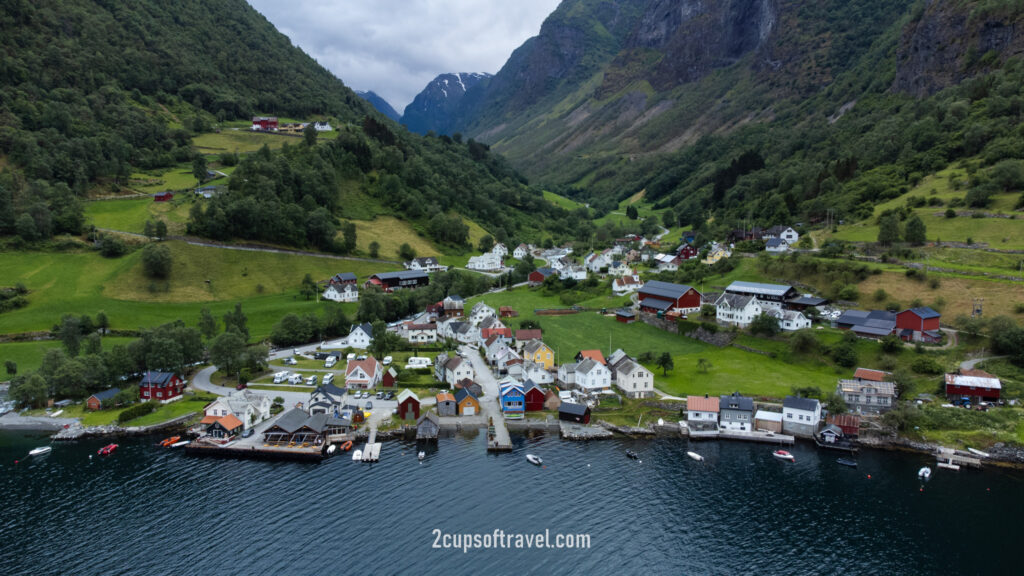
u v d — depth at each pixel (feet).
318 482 309.83
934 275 505.25
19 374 432.66
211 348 453.58
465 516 278.26
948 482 309.42
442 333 592.60
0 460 339.77
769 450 349.41
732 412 369.91
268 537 262.47
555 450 347.77
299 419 368.27
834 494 298.97
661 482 311.06
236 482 311.88
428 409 398.62
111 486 309.01
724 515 281.74
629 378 413.80
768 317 489.26
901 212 643.45
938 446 338.54
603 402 405.59
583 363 433.89
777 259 624.18
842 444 347.36
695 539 264.52
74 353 461.37
